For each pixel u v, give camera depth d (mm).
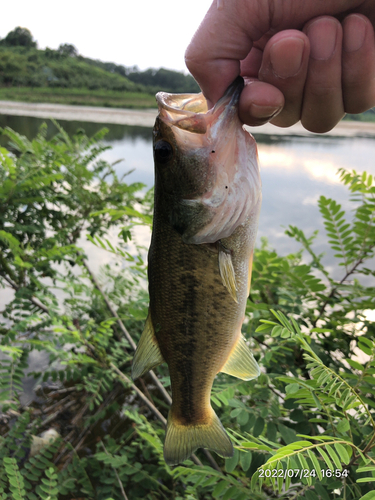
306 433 225
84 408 388
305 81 168
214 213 182
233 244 191
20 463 308
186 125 179
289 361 290
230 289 185
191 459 277
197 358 199
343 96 173
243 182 184
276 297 343
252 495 192
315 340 322
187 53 174
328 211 355
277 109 170
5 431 344
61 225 540
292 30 158
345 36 160
